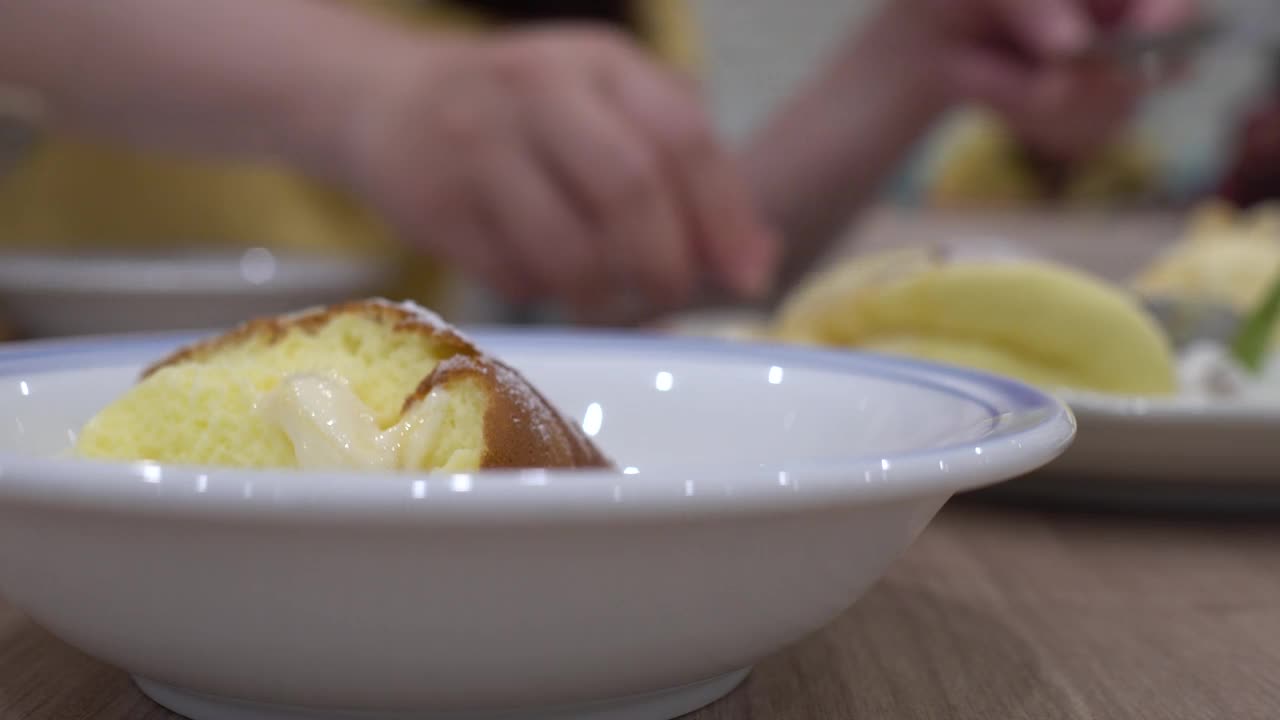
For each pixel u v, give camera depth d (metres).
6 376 0.38
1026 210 1.48
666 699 0.33
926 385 0.38
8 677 0.35
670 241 0.75
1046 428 0.33
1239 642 0.37
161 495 0.25
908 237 1.19
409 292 1.08
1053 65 0.94
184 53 0.84
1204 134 1.79
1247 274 0.63
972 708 0.34
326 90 0.84
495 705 0.30
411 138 0.79
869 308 0.49
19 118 0.86
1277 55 1.54
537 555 0.26
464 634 0.28
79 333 0.72
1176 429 0.43
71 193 1.12
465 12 1.17
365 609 0.27
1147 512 0.46
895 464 0.28
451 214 0.78
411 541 0.26
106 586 0.28
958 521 0.45
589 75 0.77
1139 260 1.02
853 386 0.39
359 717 0.31
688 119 0.77
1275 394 0.50
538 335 0.43
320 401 0.34
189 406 0.35
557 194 0.75
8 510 0.27
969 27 0.96
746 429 0.40
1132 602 0.39
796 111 1.01
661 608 0.29
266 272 0.74
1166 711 0.34
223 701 0.32
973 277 0.47
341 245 1.17
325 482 0.24
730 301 0.83
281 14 0.87
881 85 0.98
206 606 0.28
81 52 0.84
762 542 0.28
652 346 0.42
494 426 0.34
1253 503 0.45
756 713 0.34
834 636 0.37
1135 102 0.99
